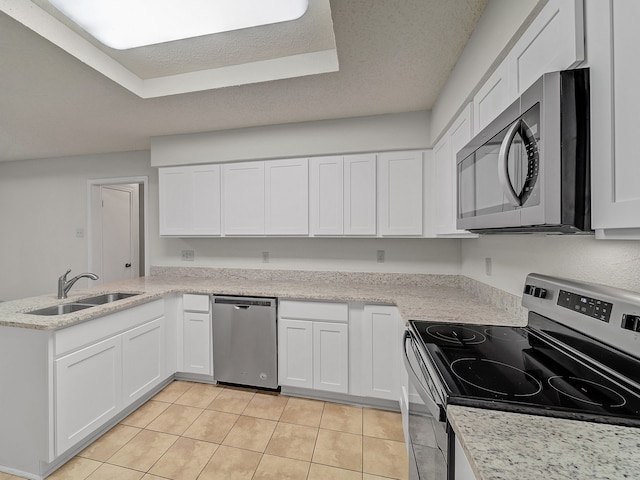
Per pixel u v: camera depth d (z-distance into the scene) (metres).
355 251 2.95
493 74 1.31
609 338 0.92
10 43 1.58
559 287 1.17
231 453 1.83
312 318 2.41
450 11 1.38
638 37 0.61
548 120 0.77
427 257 2.80
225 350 2.59
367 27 1.48
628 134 0.63
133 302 2.19
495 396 0.82
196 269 3.34
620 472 0.56
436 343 1.25
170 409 2.29
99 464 1.74
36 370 1.65
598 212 0.72
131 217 4.39
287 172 2.77
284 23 1.66
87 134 3.01
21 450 1.67
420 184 2.51
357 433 2.02
